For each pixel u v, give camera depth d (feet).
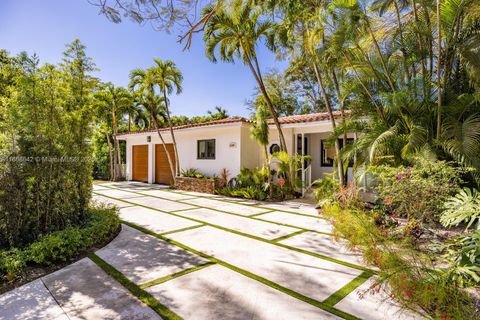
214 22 26.81
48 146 15.15
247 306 9.20
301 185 32.65
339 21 18.95
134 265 12.66
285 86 68.33
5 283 10.89
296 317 8.57
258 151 41.22
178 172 45.03
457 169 16.01
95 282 10.94
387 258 10.06
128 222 21.11
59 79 15.96
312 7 21.91
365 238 13.06
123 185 49.32
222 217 22.88
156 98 48.62
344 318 8.50
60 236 13.94
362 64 21.50
